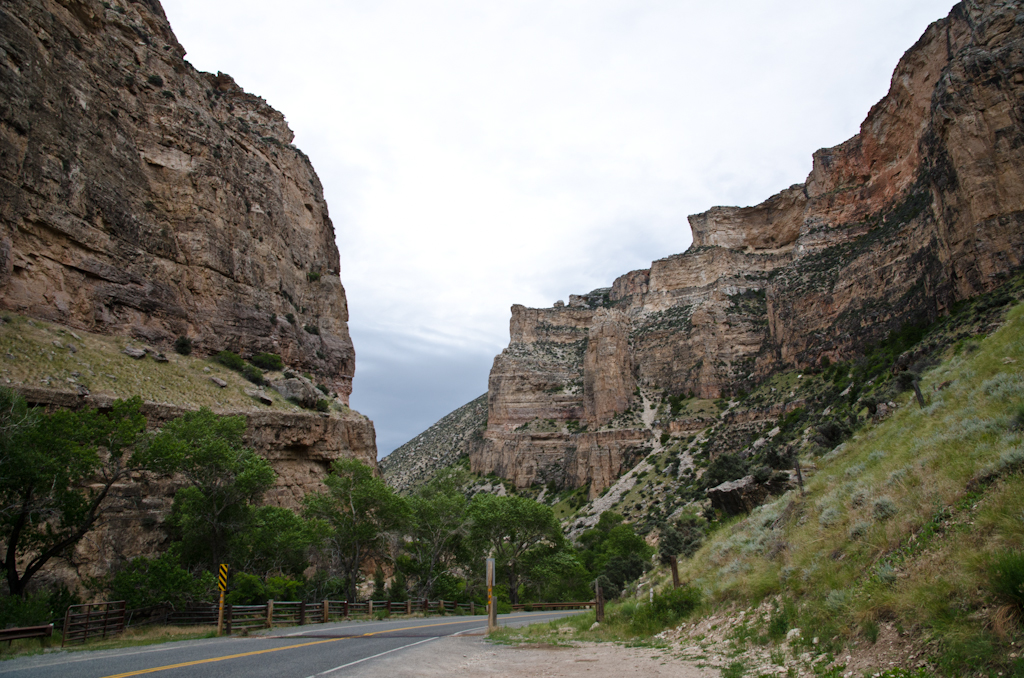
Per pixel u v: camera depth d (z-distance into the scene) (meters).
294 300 68.75
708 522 44.09
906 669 9.20
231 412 43.88
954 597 9.74
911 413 23.56
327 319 73.69
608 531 80.81
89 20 48.28
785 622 13.50
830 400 73.12
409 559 53.06
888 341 68.62
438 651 17.64
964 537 10.91
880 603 11.06
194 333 51.72
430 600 46.69
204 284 53.62
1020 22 50.94
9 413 24.03
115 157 47.97
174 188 53.41
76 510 25.69
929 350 45.12
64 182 42.25
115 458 27.58
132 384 38.34
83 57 46.88
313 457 52.50
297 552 37.47
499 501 57.88
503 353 177.12
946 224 52.28
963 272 49.19
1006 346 22.03
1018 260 45.03
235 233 58.66
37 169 40.31
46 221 40.28
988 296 44.81
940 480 13.64
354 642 19.36
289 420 49.59
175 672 12.05
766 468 35.31
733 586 18.00
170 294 50.00
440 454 195.75
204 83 62.34
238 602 28.06
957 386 21.98
